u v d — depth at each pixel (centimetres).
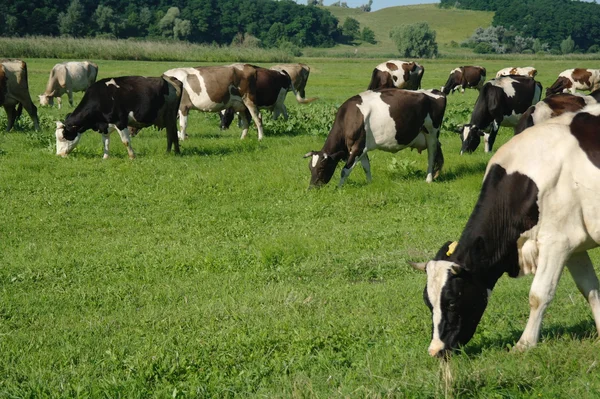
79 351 675
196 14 14238
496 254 589
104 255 1007
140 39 13062
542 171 566
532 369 539
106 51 6450
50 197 1327
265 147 1844
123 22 13125
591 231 564
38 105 2966
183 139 1959
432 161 1419
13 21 11381
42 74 4284
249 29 15125
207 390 569
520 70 3978
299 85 2942
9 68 2070
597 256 934
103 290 871
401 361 588
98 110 1611
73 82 2975
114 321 762
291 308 775
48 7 12238
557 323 673
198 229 1143
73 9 12250
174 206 1276
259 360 629
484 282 593
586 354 567
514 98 1817
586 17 17225
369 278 913
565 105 984
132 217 1211
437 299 565
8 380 606
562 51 16100
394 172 1496
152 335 711
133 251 1024
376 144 1366
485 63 7744
